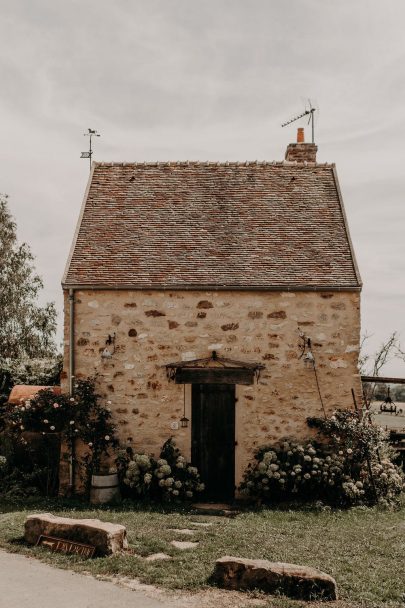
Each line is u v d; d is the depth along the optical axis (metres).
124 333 12.00
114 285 11.88
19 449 12.18
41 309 22.31
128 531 8.13
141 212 13.37
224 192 13.80
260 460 11.59
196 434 11.93
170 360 11.94
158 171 14.28
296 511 10.54
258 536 8.05
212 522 9.33
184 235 12.90
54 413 11.60
